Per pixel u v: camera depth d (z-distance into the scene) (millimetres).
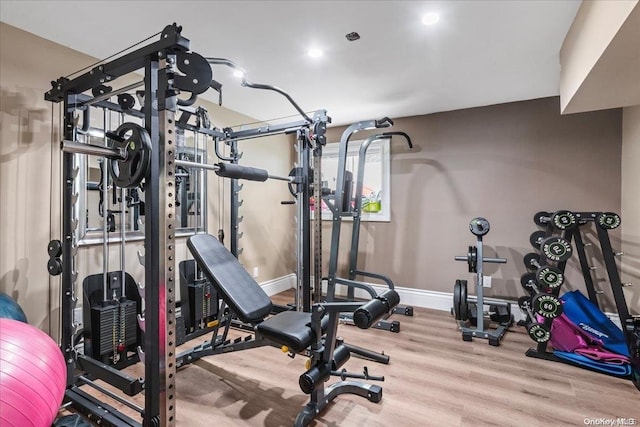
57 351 1408
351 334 2926
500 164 3373
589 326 2475
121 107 1971
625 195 2781
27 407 1152
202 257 1942
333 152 4371
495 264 3396
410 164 3830
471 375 2184
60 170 2213
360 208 3600
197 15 1855
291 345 1665
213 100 3328
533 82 2797
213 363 2365
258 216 4023
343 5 1759
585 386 2045
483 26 1949
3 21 1927
